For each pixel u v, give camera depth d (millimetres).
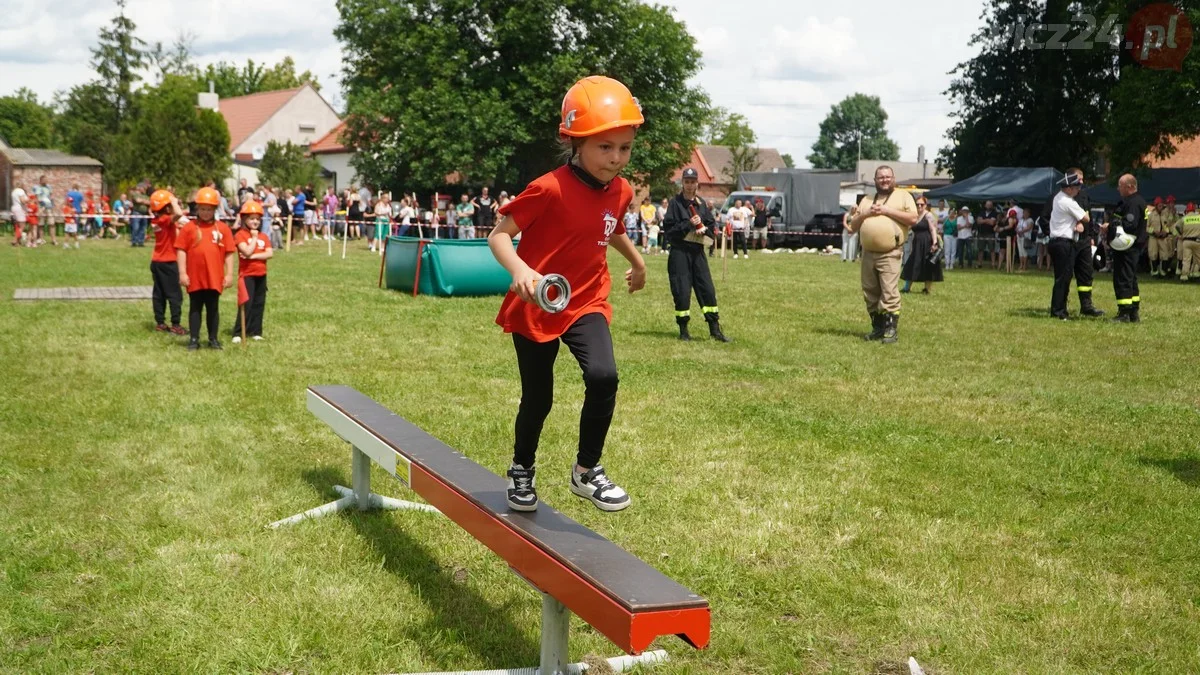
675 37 44375
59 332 11773
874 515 5504
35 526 5109
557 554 3307
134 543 4902
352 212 36812
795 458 6641
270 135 66000
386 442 4766
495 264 17188
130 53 57969
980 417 7992
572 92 3545
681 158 46750
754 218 39344
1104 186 33750
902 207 12117
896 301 12234
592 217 3615
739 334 12828
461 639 4027
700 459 6574
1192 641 4059
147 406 7824
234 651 3842
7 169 42812
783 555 4934
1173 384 9656
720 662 3914
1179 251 24875
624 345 11695
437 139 41031
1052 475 6332
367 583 4512
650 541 5102
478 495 3916
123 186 40625
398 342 11594
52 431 7016
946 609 4332
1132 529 5348
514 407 8023
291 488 5852
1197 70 28484
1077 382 9688
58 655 3783
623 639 2908
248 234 11555
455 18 43062
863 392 8961
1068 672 3785
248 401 8070
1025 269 29531
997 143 43094
